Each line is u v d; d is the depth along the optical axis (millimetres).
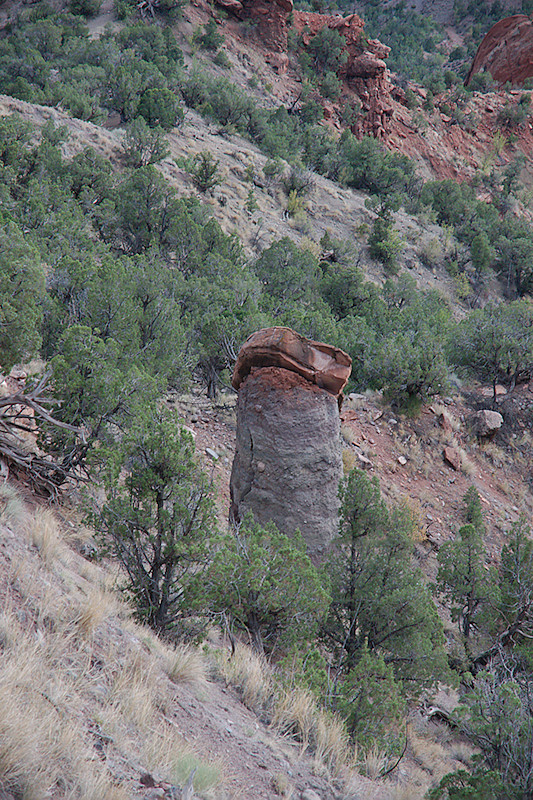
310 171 78438
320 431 12742
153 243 33719
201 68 102000
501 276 73375
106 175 40906
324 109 120938
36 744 3656
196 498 8164
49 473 9242
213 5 125125
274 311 26547
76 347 10086
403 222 77062
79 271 16688
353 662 10047
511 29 169875
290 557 8367
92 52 80938
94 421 9953
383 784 6750
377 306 37719
